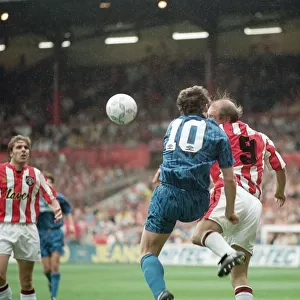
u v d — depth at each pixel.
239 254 19.33
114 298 38.34
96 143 117.44
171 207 20.28
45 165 109.69
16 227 25.98
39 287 45.31
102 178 104.62
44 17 110.00
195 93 21.30
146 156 110.31
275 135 112.44
